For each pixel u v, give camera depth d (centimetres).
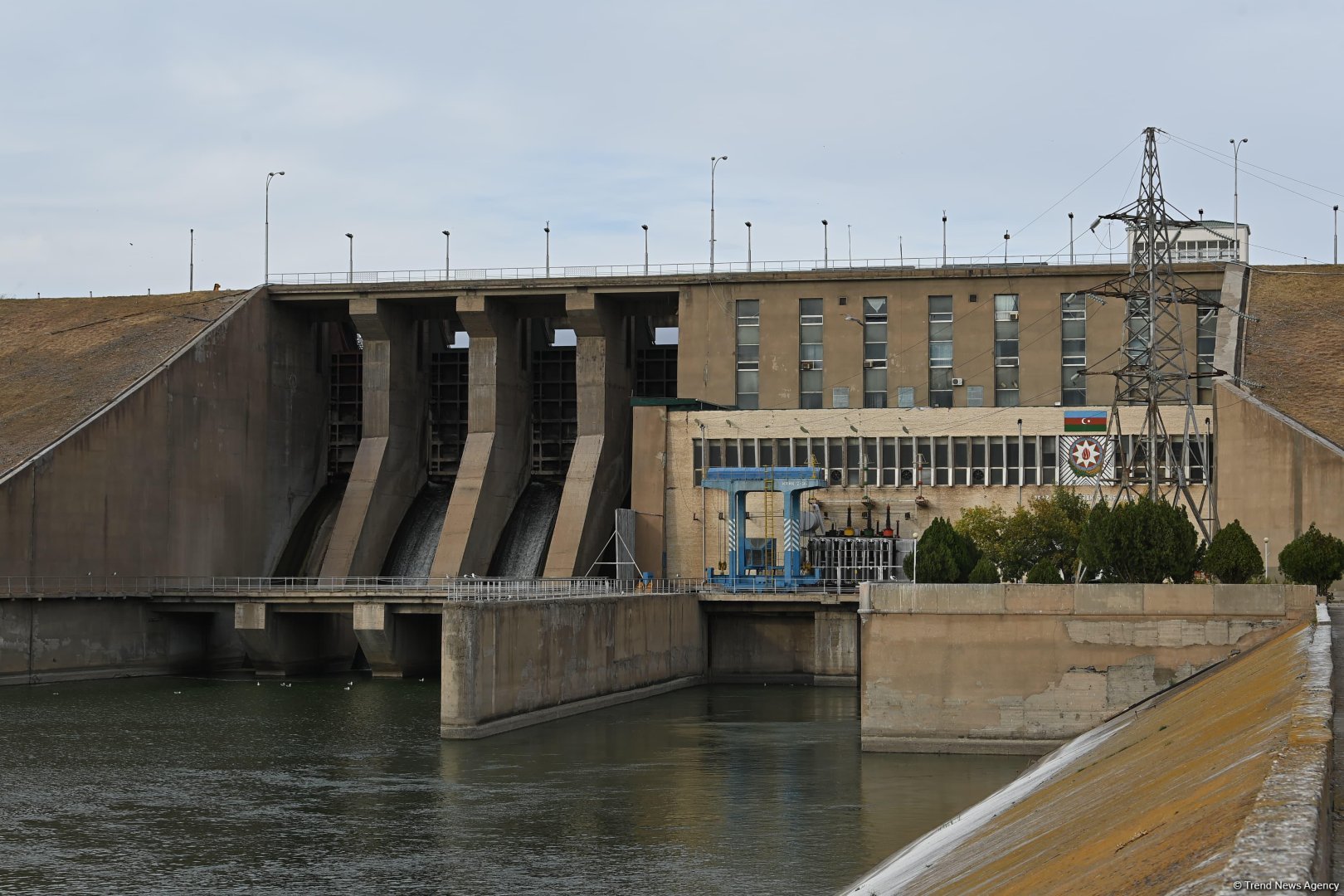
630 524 10738
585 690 8369
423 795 5744
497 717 7338
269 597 10125
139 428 10494
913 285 11225
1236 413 8569
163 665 10544
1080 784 4038
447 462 13088
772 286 11400
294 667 10475
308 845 4903
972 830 4109
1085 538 6862
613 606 8769
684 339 11506
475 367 11988
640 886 4356
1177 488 8938
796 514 9975
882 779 5962
